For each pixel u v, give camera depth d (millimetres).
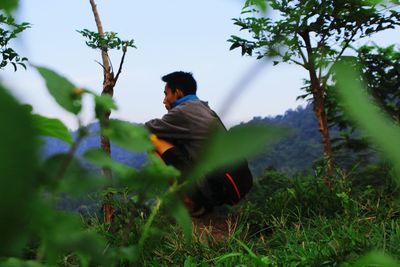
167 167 334
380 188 3854
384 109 181
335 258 2068
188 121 3551
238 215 4199
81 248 256
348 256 2113
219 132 180
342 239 2475
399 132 172
